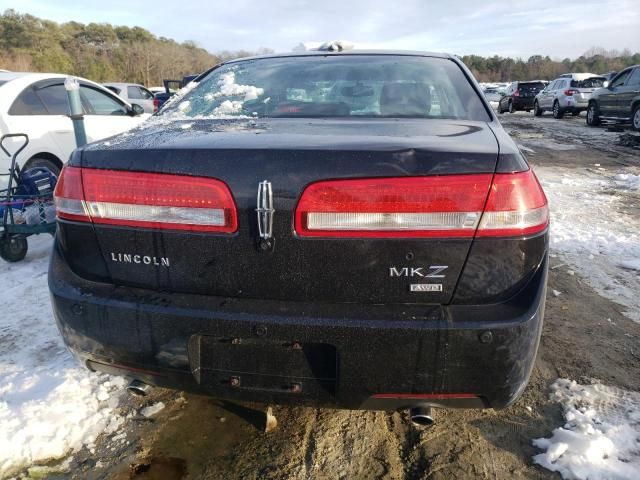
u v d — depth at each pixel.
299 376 1.70
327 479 1.96
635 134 12.62
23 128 5.15
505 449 2.12
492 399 1.67
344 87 2.50
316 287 1.65
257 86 2.58
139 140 1.84
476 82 2.56
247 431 2.21
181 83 5.91
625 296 3.58
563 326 3.15
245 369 1.73
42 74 5.73
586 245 4.62
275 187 1.60
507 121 18.91
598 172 8.55
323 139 1.72
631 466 1.99
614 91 14.36
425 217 1.57
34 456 2.04
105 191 1.74
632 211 5.96
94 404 2.33
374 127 1.98
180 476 1.96
